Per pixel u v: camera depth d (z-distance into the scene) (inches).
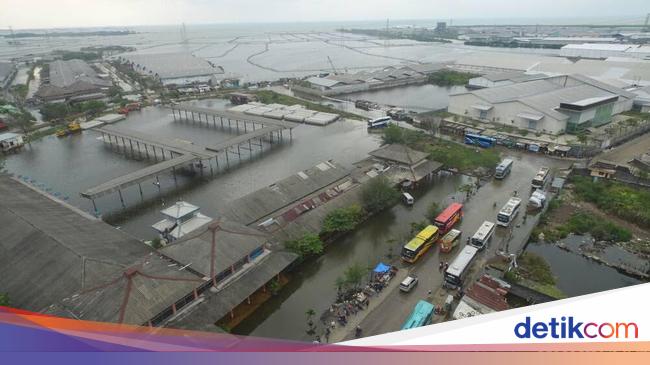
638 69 6269.7
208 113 4808.1
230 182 3213.6
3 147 4042.8
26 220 1998.0
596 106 4188.0
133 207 2815.0
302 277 2037.4
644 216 2389.3
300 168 3479.3
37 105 6107.3
